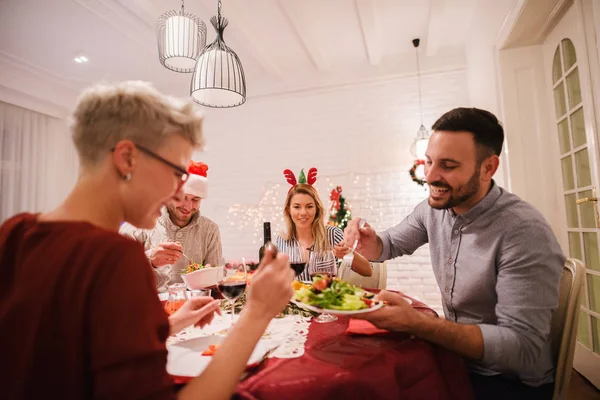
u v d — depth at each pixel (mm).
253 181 4234
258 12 2971
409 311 873
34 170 3719
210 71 1803
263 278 628
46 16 2752
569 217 2160
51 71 3713
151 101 576
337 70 3998
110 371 431
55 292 449
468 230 1132
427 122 3721
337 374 693
